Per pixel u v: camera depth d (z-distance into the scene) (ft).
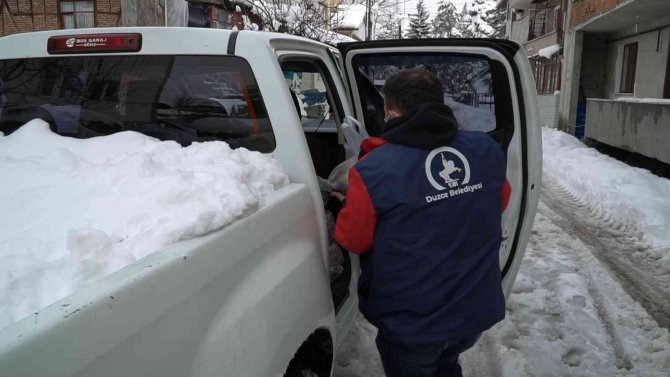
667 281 15.26
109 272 4.17
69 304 3.23
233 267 4.80
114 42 7.60
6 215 5.07
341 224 6.26
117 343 3.43
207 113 7.52
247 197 5.12
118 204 5.03
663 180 28.22
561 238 19.42
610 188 25.80
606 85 62.18
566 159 37.70
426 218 6.00
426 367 6.56
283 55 8.05
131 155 5.81
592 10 52.60
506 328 12.12
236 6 52.65
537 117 9.62
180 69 7.52
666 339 11.75
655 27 50.08
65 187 5.48
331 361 7.13
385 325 6.32
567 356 11.12
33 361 2.92
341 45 10.25
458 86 10.02
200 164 5.94
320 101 12.99
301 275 5.96
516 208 9.68
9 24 51.24
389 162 6.01
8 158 6.52
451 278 6.06
